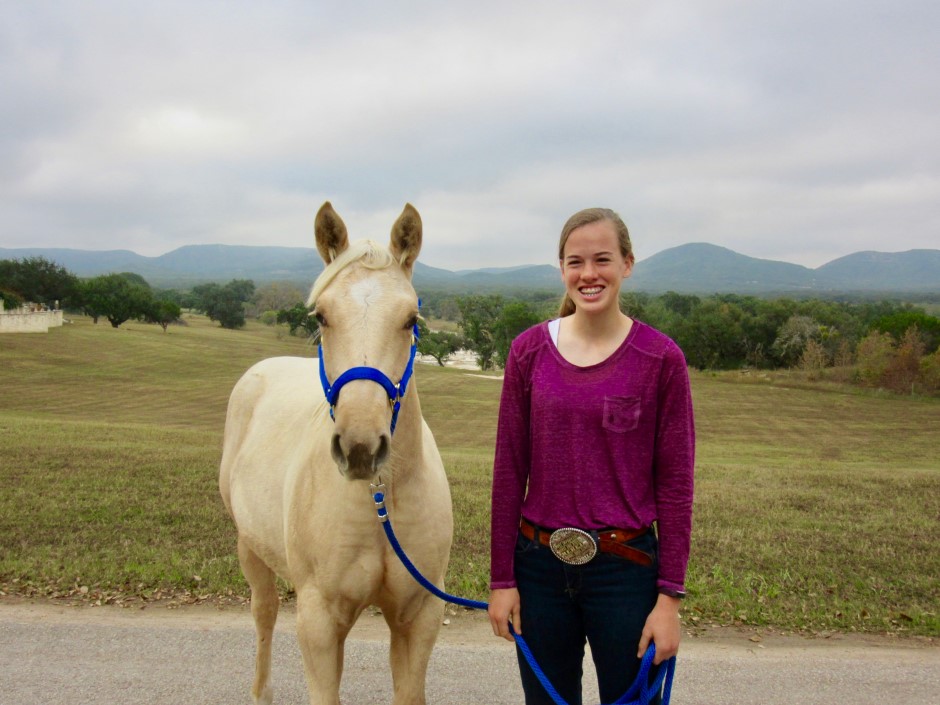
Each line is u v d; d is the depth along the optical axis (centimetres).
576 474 218
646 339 218
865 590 539
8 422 1595
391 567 257
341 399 225
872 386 4572
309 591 264
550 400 220
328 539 254
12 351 4362
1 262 7194
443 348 7462
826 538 705
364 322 233
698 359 6575
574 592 222
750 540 690
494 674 396
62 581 516
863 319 7369
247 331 9075
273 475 320
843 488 1054
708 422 3119
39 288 7075
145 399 3159
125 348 5078
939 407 3734
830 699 369
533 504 229
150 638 427
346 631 275
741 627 469
